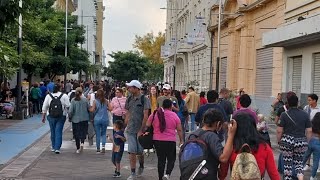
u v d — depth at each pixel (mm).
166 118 10891
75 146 17250
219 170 6699
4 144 17328
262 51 30797
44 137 19609
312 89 22547
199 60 51281
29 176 11781
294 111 10414
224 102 15555
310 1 22406
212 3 43438
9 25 12883
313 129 11055
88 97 20031
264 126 11484
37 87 31906
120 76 90000
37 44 34062
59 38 42156
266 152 6844
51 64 43594
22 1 15312
